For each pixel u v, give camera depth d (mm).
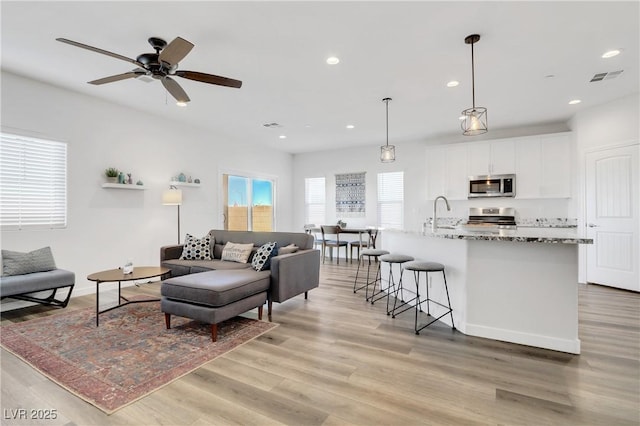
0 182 3555
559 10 2393
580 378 2090
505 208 5852
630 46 2936
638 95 4176
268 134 6375
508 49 2986
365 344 2631
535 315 2594
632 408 1771
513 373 2156
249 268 3695
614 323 3105
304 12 2426
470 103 4488
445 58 3164
